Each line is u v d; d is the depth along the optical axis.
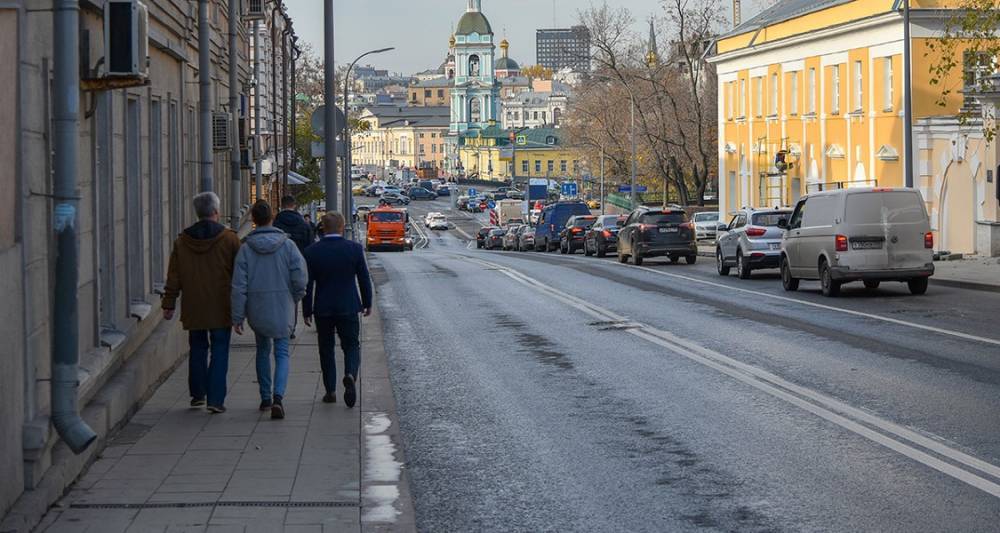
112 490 9.60
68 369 9.46
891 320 22.22
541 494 9.80
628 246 47.59
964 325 21.06
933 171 47.84
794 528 8.56
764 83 67.81
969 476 9.88
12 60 9.02
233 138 24.91
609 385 15.34
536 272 41.66
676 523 8.80
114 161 14.31
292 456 10.96
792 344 18.98
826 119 59.12
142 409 13.41
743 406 13.48
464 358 18.44
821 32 58.50
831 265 27.98
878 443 11.28
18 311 8.79
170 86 19.72
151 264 17.80
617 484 10.05
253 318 13.04
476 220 160.50
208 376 13.20
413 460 11.19
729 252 37.72
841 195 27.97
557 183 147.75
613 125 92.50
